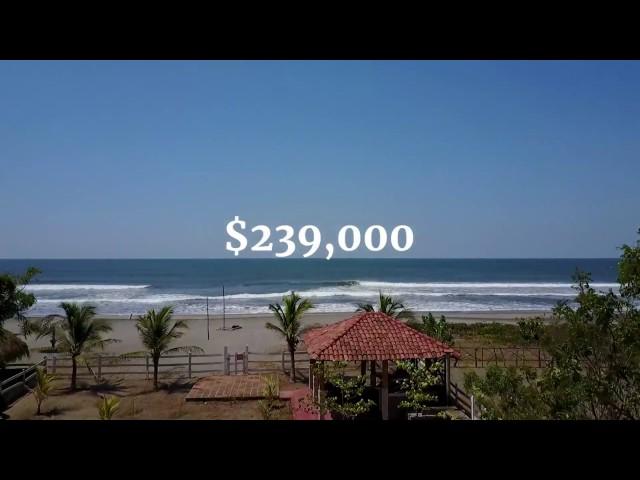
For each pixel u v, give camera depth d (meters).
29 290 62.75
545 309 46.19
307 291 60.91
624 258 6.36
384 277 86.00
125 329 32.25
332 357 12.16
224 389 15.17
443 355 12.74
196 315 40.22
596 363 6.50
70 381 17.31
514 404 7.14
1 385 13.98
